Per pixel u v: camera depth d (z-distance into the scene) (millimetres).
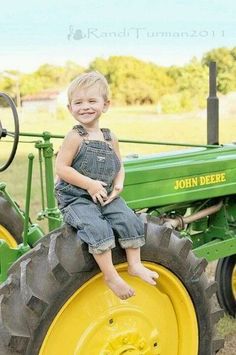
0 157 11656
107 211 3057
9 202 4449
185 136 14086
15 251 3477
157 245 3246
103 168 3035
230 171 4391
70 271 2963
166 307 3453
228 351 4504
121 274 3242
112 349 3219
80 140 3008
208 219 4617
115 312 3232
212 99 4855
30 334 2902
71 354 3123
